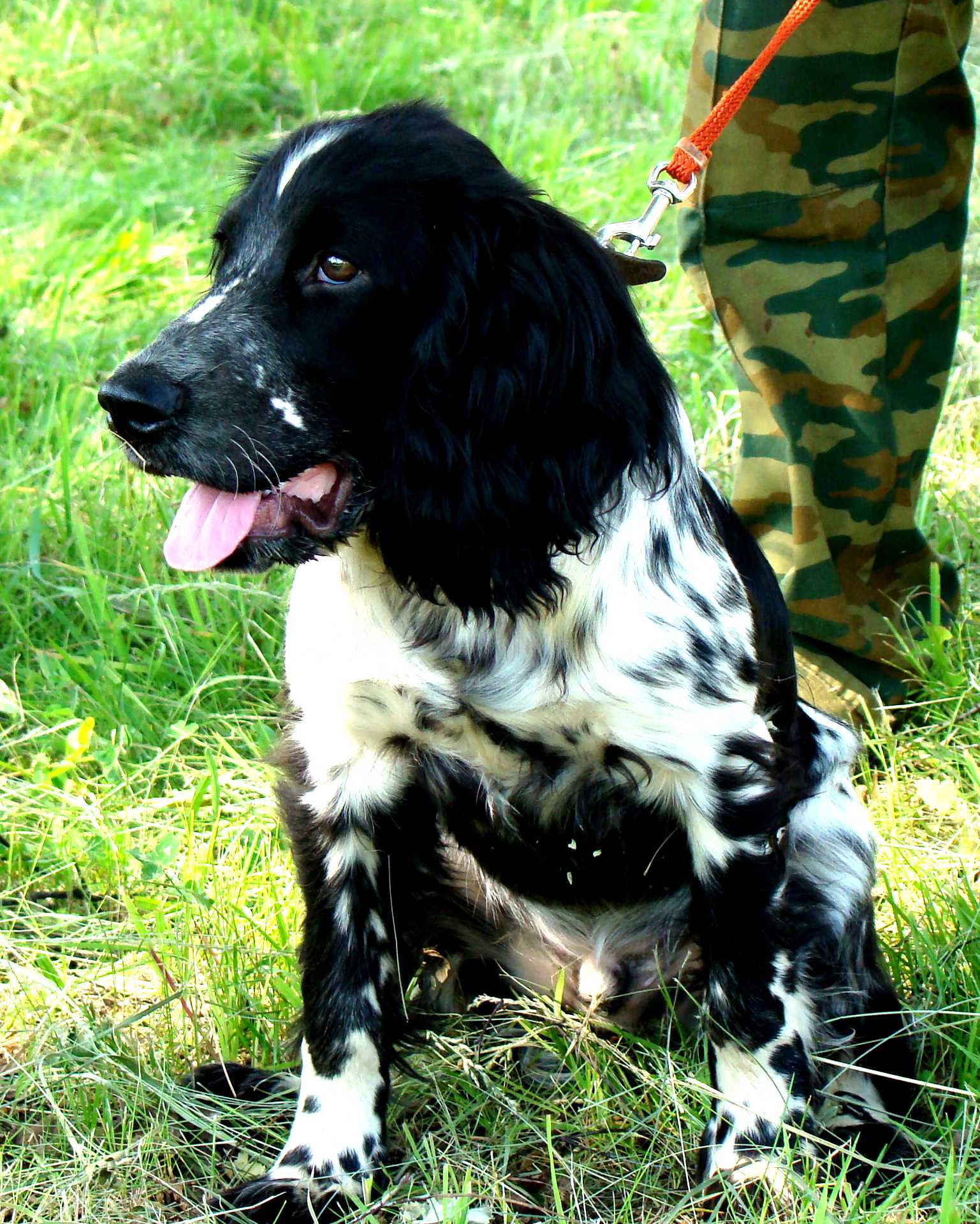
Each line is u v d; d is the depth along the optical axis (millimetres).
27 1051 2928
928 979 3115
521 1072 2941
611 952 3053
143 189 7121
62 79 8133
